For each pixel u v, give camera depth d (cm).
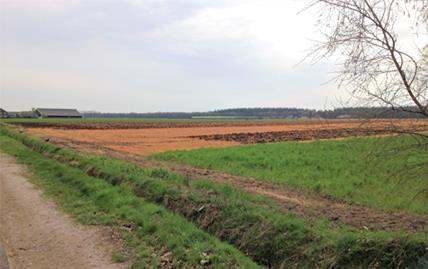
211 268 595
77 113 15412
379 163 535
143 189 1079
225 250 664
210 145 2808
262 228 707
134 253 667
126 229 787
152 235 741
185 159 1836
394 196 902
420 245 557
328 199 976
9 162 1783
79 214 903
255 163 1634
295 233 661
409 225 709
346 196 984
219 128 5984
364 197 959
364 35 460
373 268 549
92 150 2238
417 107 458
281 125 7175
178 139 3547
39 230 792
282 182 1201
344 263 572
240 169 1484
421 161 496
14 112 14238
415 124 479
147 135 4209
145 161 1784
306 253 614
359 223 731
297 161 1611
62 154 1852
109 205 955
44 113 13975
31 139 2706
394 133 488
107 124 7425
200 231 755
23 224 833
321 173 1321
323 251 604
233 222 765
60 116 14425
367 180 1138
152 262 627
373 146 518
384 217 777
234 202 842
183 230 760
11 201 1034
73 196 1078
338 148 1978
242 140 3269
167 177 1227
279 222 703
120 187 1136
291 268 613
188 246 677
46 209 951
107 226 812
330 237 623
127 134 4400
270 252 661
